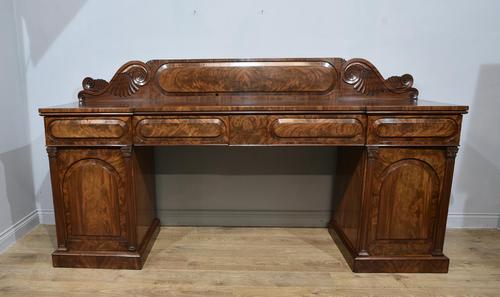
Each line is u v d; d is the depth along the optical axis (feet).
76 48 6.50
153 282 5.14
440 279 5.25
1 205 6.06
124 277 5.27
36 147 6.90
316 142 5.10
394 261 5.36
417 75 6.50
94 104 5.66
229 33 6.39
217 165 6.92
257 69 6.02
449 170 5.12
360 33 6.36
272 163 6.90
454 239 6.59
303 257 5.92
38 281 5.13
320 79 6.01
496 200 6.99
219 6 6.30
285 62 6.01
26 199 6.79
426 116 4.94
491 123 6.66
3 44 6.12
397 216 5.29
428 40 6.37
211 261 5.77
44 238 6.56
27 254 5.95
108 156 5.19
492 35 6.33
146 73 6.02
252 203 7.09
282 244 6.40
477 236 6.73
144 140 5.14
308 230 7.02
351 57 6.44
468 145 6.76
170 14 6.34
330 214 7.09
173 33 6.41
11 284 5.04
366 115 4.99
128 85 6.06
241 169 6.94
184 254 6.00
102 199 5.33
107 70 6.57
